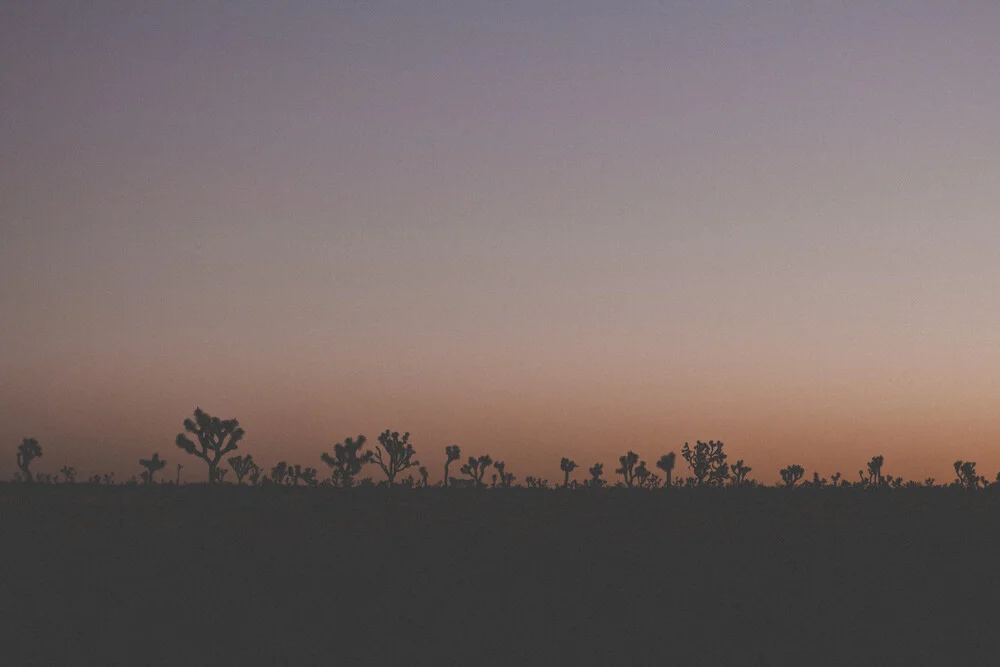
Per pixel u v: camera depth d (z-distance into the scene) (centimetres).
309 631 2697
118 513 4300
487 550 3644
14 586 3019
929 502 4944
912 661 2527
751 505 4931
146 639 2600
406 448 6291
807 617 2881
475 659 2492
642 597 3067
